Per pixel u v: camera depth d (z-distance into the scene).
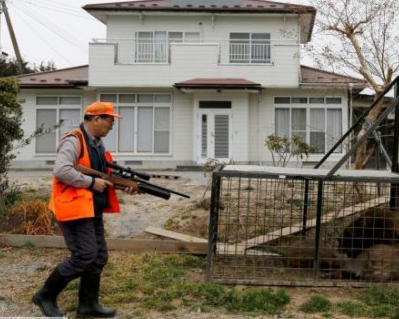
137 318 4.40
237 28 20.53
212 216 5.33
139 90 19.95
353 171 5.81
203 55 19.50
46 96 20.17
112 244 6.63
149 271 5.72
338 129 19.39
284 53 19.16
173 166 19.81
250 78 19.33
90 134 4.30
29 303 4.76
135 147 19.98
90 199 4.04
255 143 19.67
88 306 4.39
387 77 9.48
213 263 5.96
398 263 5.34
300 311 4.55
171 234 7.24
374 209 5.72
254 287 5.22
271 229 6.82
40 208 7.61
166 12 20.19
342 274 5.49
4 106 8.27
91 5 20.05
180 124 19.88
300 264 5.70
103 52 19.52
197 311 4.55
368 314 4.44
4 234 6.93
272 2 21.55
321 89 19.22
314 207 6.63
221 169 5.43
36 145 20.11
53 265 6.03
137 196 10.05
